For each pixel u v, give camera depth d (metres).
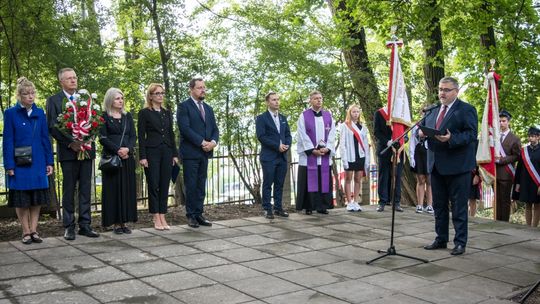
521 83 13.53
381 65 13.09
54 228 7.25
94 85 9.36
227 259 5.54
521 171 8.62
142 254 5.73
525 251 6.11
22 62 9.38
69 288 4.50
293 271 5.09
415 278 4.89
